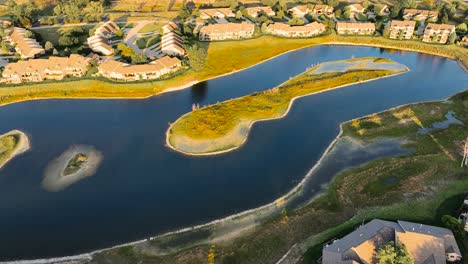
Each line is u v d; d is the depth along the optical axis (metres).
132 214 88.62
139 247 79.56
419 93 141.75
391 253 66.38
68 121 127.50
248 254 75.88
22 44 168.12
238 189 95.38
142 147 112.75
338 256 69.88
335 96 139.50
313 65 166.12
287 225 82.44
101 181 99.44
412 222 79.31
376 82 150.25
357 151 107.56
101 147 113.19
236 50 178.62
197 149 110.44
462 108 127.44
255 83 151.12
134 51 167.00
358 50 184.25
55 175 101.94
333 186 94.25
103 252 78.75
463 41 179.62
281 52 179.62
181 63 157.00
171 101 138.62
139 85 145.50
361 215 83.25
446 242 71.88
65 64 150.25
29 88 145.25
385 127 118.00
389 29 190.38
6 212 90.31
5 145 113.25
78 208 90.88
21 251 80.38
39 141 116.81
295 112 129.00
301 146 111.19
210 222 85.50
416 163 100.12
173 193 94.62
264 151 109.19
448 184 91.19
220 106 131.88
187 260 75.31
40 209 90.88
